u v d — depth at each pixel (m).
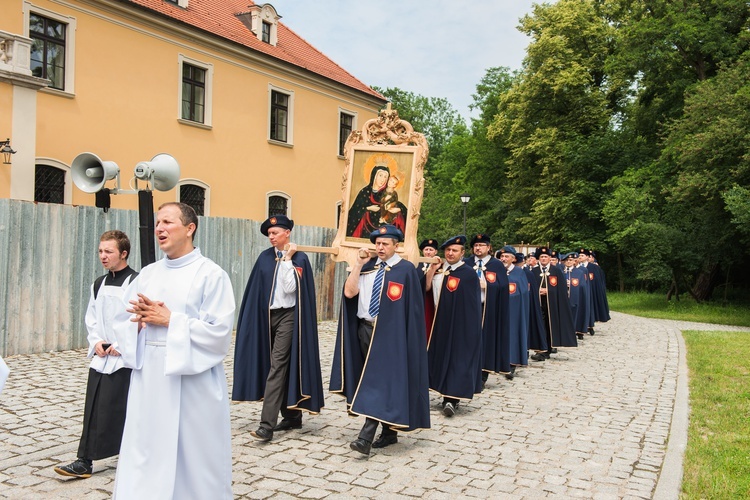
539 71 33.12
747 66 22.28
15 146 14.02
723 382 9.51
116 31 17.89
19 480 4.93
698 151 21.27
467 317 7.51
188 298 3.61
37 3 15.81
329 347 12.12
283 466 5.42
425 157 7.21
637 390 9.07
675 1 25.86
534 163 36.84
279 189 24.06
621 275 33.91
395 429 6.12
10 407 7.07
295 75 24.44
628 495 4.89
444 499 4.74
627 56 27.14
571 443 6.32
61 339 10.72
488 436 6.57
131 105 18.41
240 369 6.50
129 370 5.06
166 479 3.40
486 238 9.42
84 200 17.19
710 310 24.70
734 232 22.80
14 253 10.02
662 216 26.06
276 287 6.46
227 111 21.69
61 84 16.72
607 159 32.66
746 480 5.05
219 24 22.25
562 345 12.34
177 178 9.20
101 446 4.96
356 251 7.28
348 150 7.54
